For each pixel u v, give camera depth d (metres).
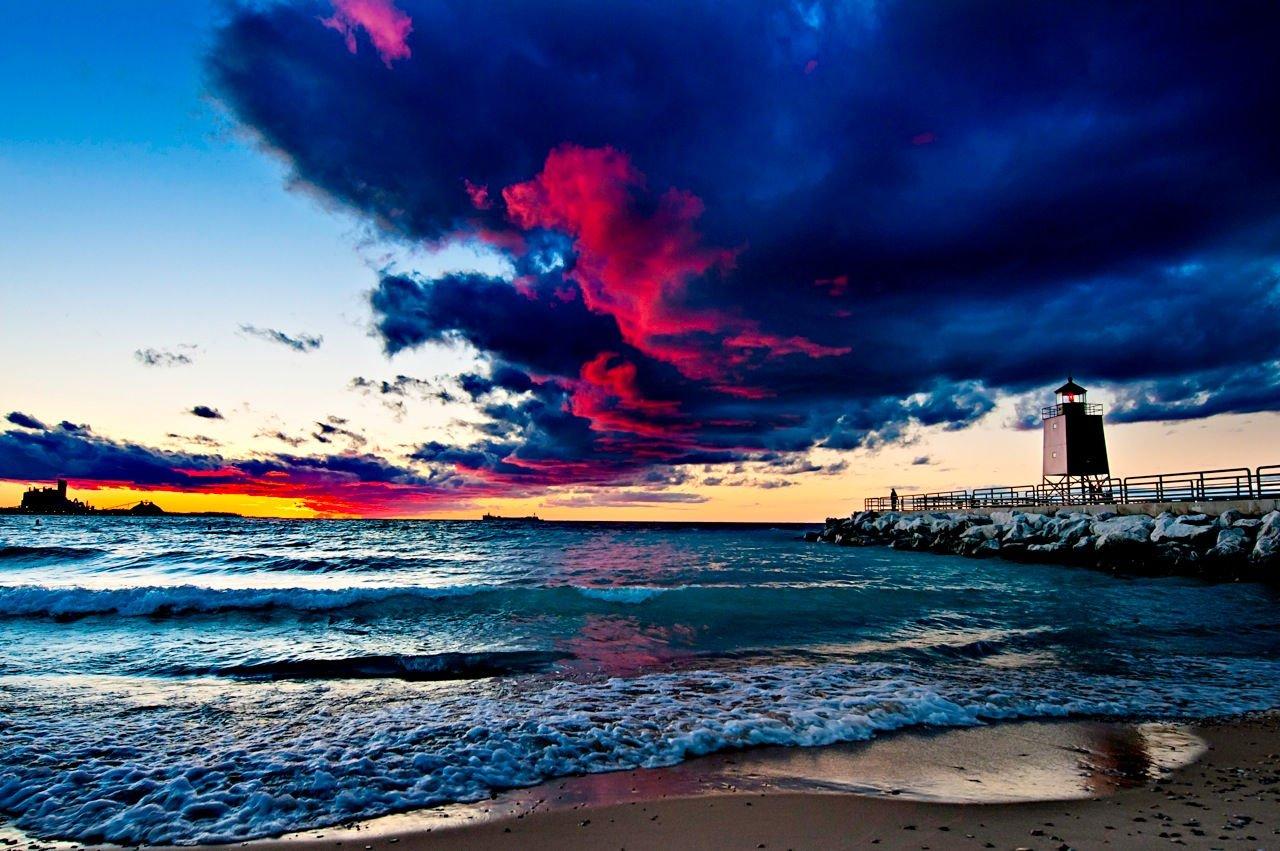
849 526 53.91
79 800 5.46
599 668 10.23
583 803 5.45
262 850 4.69
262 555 32.62
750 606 15.38
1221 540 22.36
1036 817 5.10
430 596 15.80
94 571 25.95
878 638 12.53
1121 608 16.16
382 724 7.41
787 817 5.13
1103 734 7.32
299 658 10.84
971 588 19.34
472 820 5.13
